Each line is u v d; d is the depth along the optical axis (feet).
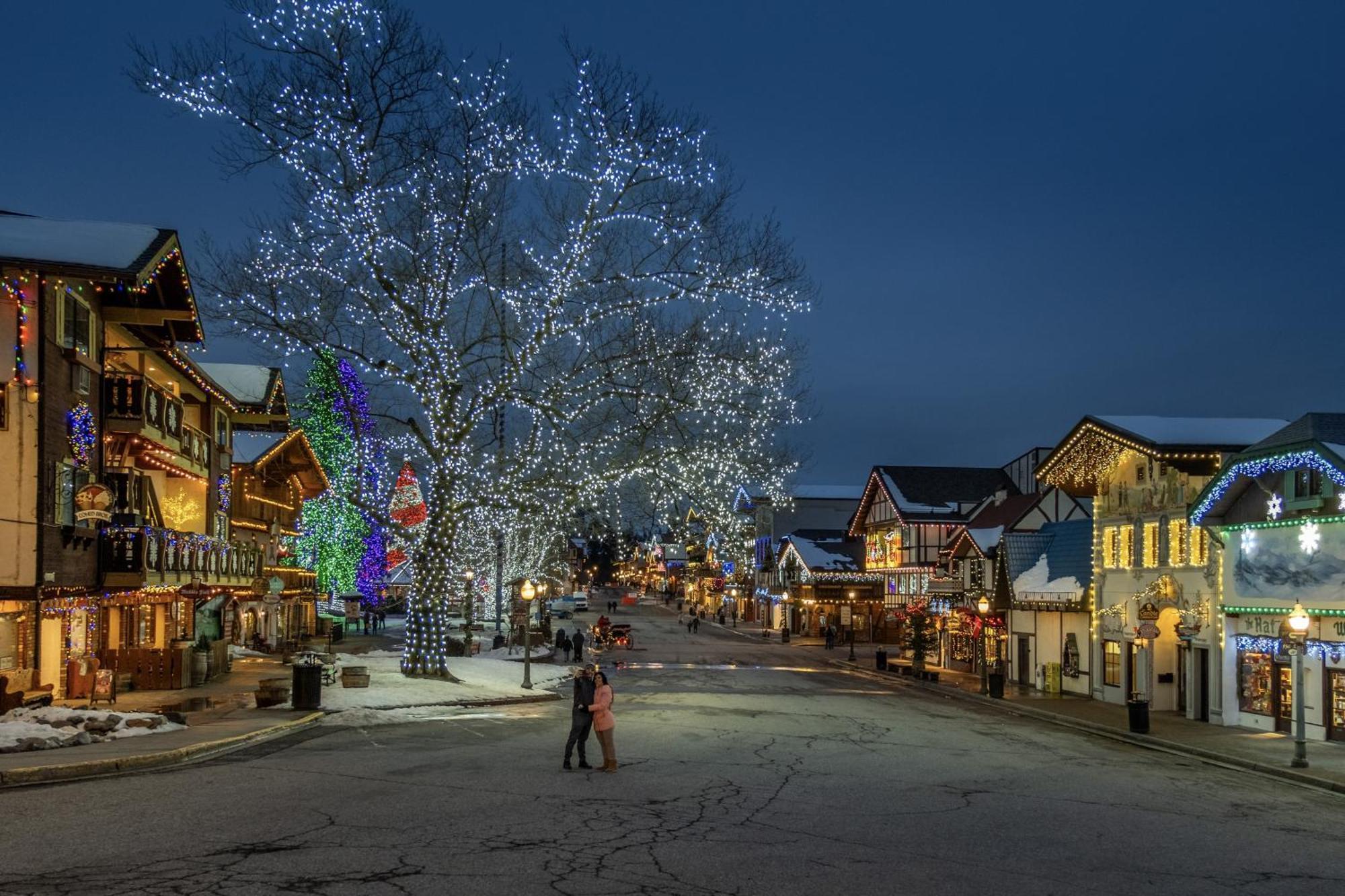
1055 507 164.45
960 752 76.23
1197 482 107.96
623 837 42.50
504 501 115.03
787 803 51.78
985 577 166.81
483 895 33.22
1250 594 97.30
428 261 107.86
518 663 157.38
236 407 140.56
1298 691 75.66
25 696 77.20
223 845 38.47
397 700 95.96
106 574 93.56
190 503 129.70
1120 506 122.31
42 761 53.47
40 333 81.82
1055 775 67.31
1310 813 58.29
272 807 45.65
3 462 80.48
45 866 34.96
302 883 33.83
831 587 279.69
